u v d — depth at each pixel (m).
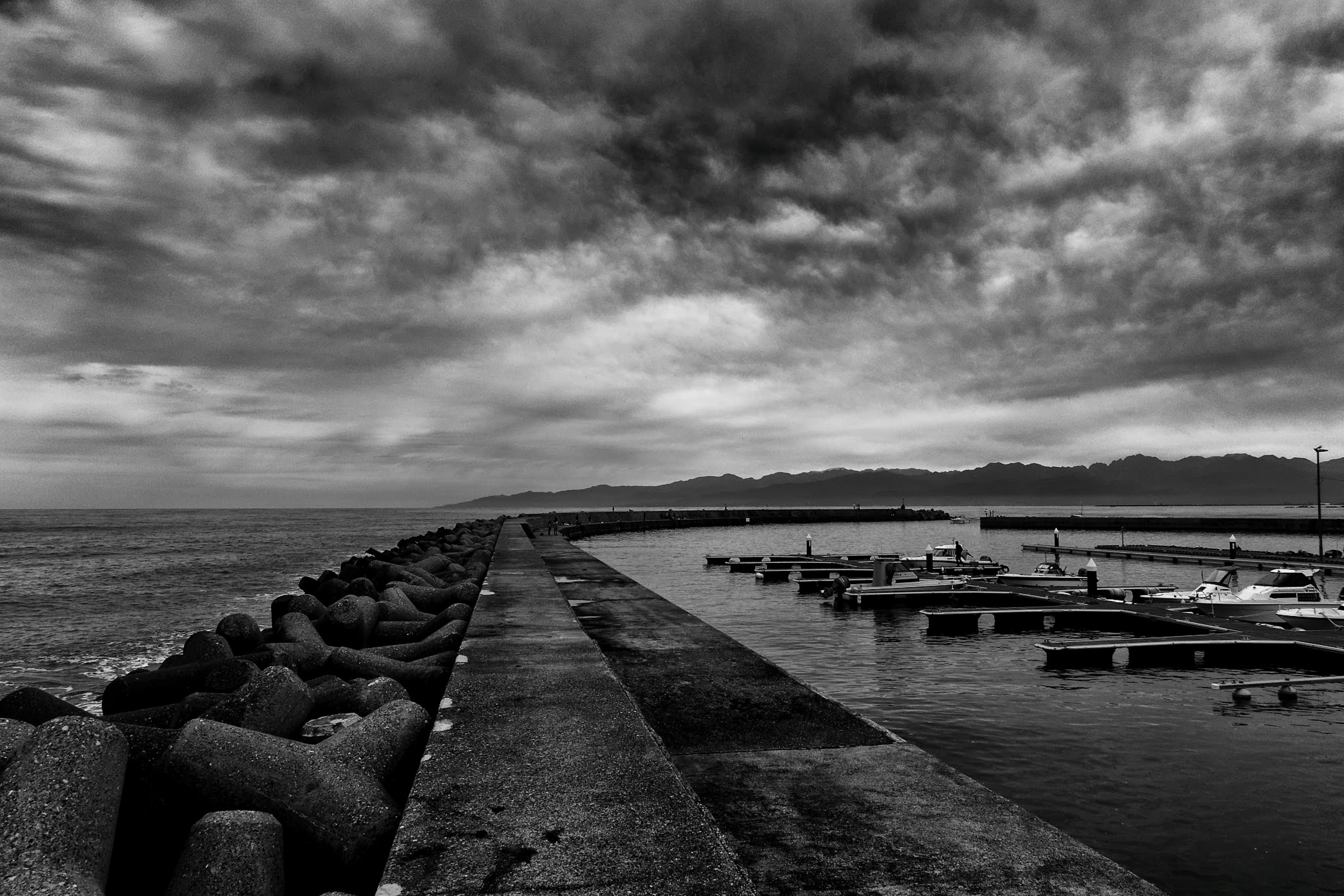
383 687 7.71
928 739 11.82
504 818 3.95
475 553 31.27
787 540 77.31
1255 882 7.47
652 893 3.18
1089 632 21.88
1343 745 11.49
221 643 10.59
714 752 5.64
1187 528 87.50
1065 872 3.70
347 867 4.38
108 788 4.30
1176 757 10.96
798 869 3.74
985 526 100.75
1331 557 42.88
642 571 41.00
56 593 31.34
